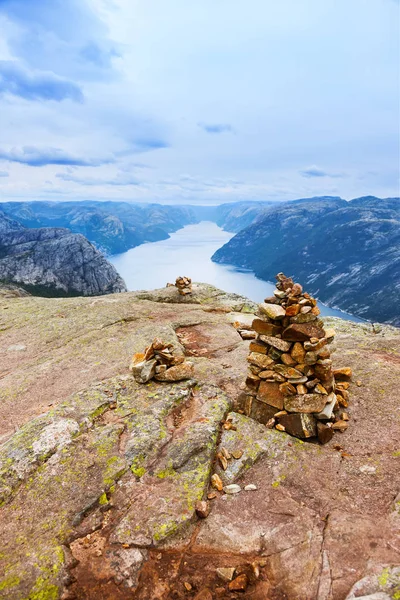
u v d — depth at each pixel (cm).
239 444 192
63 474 173
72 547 142
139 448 186
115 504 159
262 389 217
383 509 149
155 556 139
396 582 111
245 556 138
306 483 169
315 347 199
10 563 135
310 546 137
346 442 193
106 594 126
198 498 159
